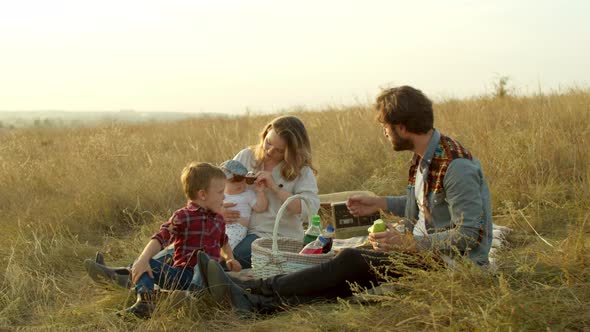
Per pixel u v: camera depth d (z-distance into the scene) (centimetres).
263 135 518
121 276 457
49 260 540
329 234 463
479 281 362
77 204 704
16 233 598
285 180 508
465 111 1080
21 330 411
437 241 386
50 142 1304
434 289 351
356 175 841
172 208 737
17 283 471
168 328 387
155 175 808
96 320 413
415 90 402
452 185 391
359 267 395
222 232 454
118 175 859
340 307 382
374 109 415
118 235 672
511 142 745
